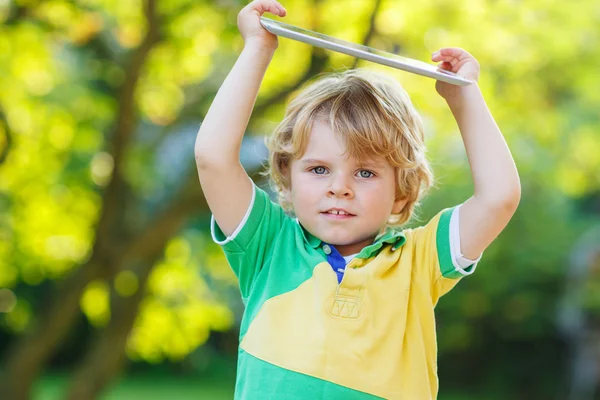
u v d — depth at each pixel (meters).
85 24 6.62
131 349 8.79
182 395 16.44
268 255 2.12
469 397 16.59
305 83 5.80
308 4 5.87
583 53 7.17
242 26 2.13
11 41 6.61
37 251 8.28
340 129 2.02
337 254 2.07
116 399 15.70
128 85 6.43
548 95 7.71
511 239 15.43
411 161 2.10
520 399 16.25
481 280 15.52
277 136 2.18
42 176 7.73
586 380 14.29
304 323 1.97
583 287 14.36
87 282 6.93
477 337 16.30
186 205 6.57
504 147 2.05
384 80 2.21
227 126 2.05
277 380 1.93
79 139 7.55
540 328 15.68
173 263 8.41
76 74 7.44
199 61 7.06
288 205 2.33
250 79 2.08
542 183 14.52
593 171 9.59
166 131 7.34
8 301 9.09
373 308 1.99
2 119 6.55
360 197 2.03
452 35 6.41
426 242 2.09
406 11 6.13
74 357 18.30
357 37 5.88
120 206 7.24
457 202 13.73
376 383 1.92
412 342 2.00
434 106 6.62
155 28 6.14
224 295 12.97
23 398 6.99
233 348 18.41
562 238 15.40
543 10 6.64
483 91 6.82
